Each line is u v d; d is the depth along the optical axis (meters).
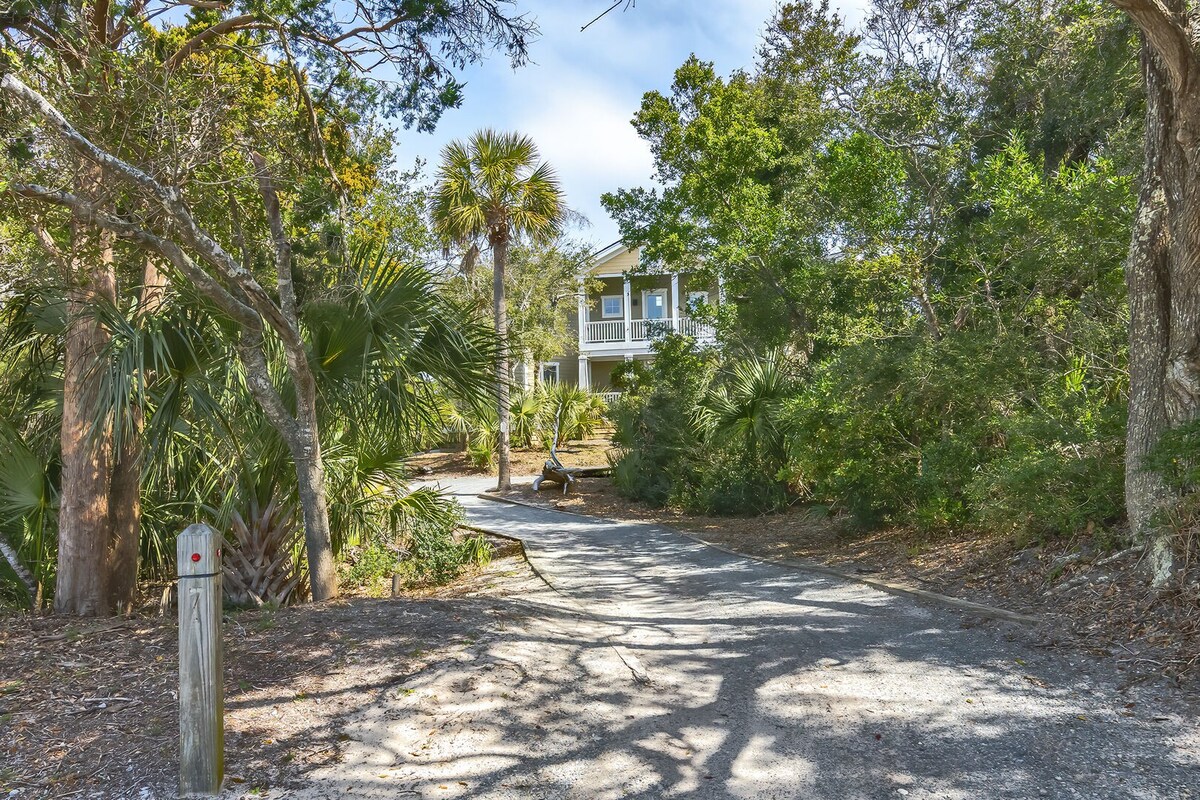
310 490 7.27
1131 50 11.66
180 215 6.05
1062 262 9.20
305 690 4.61
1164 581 5.66
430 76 8.35
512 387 8.46
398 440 8.33
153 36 7.15
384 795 3.50
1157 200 6.52
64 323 7.70
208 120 6.82
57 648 5.78
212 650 3.50
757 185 15.98
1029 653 5.31
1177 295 6.14
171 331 6.89
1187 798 3.33
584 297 33.66
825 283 13.84
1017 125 13.52
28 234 7.80
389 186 18.83
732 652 5.76
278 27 7.50
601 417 31.72
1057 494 7.19
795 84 20.16
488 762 3.85
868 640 5.89
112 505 7.86
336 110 8.49
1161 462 5.69
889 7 15.12
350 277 7.39
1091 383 9.53
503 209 20.22
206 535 3.53
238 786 3.52
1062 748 3.86
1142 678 4.66
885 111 13.13
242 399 7.62
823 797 3.51
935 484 9.14
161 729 4.04
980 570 7.50
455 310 7.89
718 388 15.38
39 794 3.44
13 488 8.10
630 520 14.95
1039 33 13.30
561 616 6.91
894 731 4.18
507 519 15.49
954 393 9.27
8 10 6.12
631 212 18.06
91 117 6.48
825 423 10.46
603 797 3.53
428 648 5.35
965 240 11.10
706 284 17.69
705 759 3.91
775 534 11.87
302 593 8.91
